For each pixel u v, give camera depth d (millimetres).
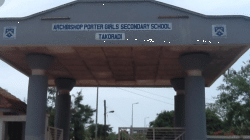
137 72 22281
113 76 23766
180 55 17359
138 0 15758
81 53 17328
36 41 15469
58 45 15422
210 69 20453
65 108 23953
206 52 16641
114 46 15438
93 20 15609
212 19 15328
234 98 26016
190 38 15188
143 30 15398
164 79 24703
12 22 15719
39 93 17031
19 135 21531
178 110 23578
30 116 16750
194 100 16547
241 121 25469
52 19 15680
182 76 23375
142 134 17766
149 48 16172
